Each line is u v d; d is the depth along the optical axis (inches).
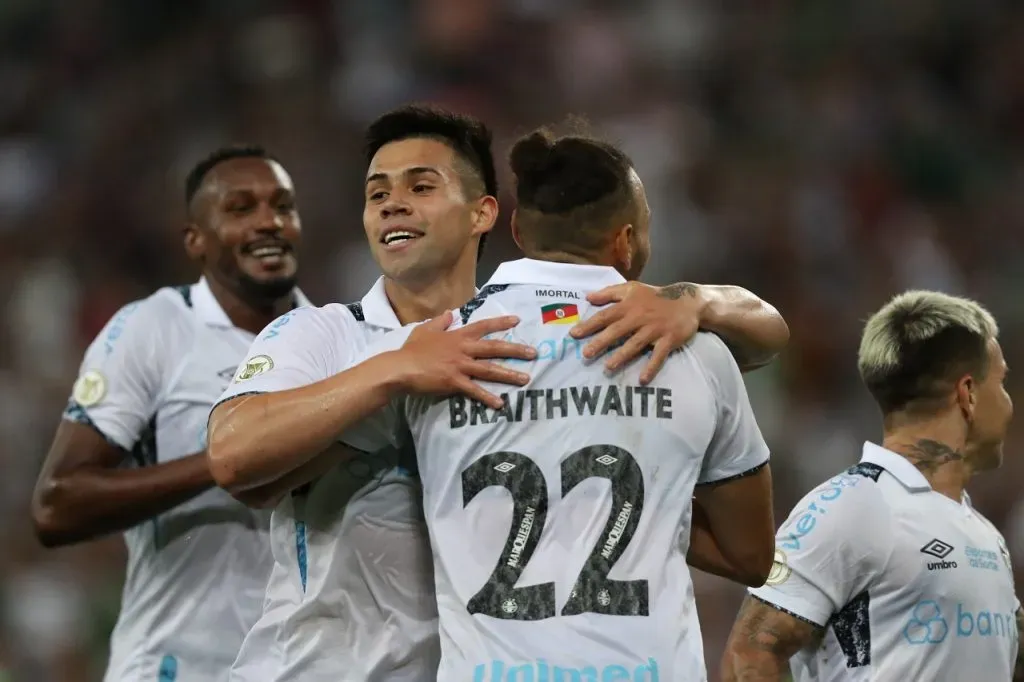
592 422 426.3
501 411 425.7
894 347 534.6
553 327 436.8
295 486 459.5
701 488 468.4
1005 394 542.9
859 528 507.5
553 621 410.9
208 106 2055.9
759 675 505.7
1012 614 536.7
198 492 588.7
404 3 2102.6
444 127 498.9
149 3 2172.7
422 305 497.4
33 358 1651.1
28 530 1305.4
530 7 2078.0
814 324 1695.4
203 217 652.1
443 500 430.9
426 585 471.2
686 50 2100.1
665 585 422.0
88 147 2009.1
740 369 492.7
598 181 457.7
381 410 449.7
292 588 476.4
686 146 1913.1
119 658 619.8
